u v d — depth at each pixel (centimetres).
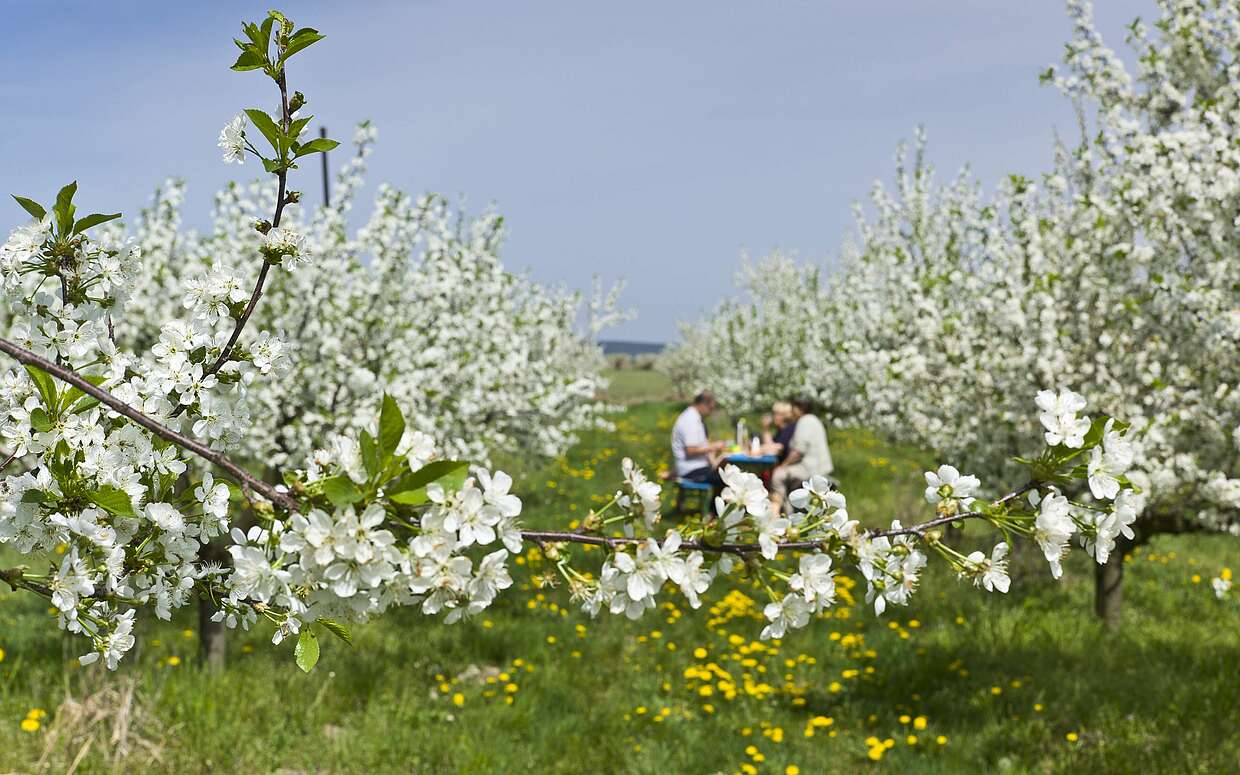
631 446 1795
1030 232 664
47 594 176
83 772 421
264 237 188
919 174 1070
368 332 625
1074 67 641
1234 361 535
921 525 194
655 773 489
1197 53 596
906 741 529
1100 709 538
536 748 515
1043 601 784
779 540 183
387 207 640
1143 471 564
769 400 1748
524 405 753
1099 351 626
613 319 1277
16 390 194
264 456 559
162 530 184
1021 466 648
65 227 199
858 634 713
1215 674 602
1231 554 986
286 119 177
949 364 716
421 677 614
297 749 495
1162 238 571
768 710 571
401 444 158
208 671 555
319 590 157
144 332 632
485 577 158
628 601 176
